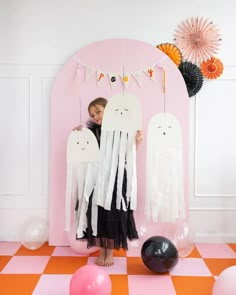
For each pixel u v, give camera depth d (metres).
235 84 3.20
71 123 3.12
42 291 2.29
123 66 3.11
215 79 3.20
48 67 3.20
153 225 3.12
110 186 2.75
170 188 3.02
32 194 3.25
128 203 2.79
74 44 3.19
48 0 3.18
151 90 3.11
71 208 3.06
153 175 3.03
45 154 3.23
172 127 3.06
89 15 3.18
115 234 2.68
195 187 3.23
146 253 2.51
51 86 3.21
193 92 3.17
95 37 3.18
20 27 3.19
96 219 2.73
